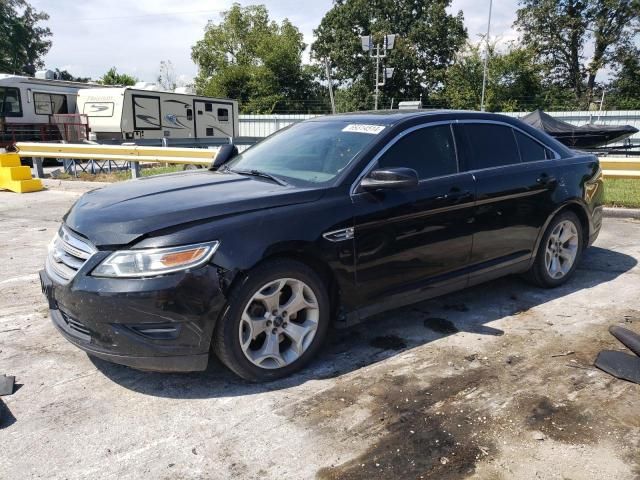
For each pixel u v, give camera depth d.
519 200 4.29
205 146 20.58
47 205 9.53
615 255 5.96
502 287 4.93
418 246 3.69
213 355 3.55
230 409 2.93
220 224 2.96
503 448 2.59
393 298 3.63
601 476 2.39
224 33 52.31
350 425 2.78
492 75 39.50
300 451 2.57
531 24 40.81
